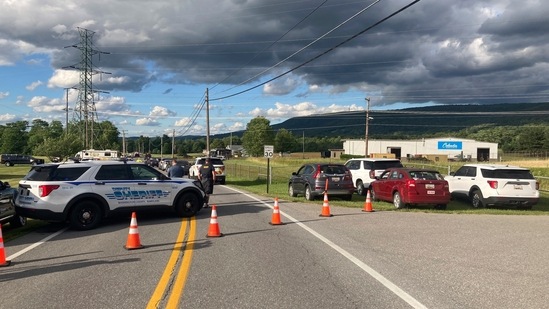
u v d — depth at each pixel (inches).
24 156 3016.7
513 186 633.0
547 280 256.1
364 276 265.9
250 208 621.6
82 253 337.4
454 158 3855.8
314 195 720.3
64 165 458.9
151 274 273.4
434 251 335.3
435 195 611.5
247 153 6279.5
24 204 443.2
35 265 300.8
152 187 500.7
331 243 367.6
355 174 868.6
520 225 467.2
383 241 375.6
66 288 245.8
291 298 225.3
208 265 294.4
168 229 443.5
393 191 655.8
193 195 535.2
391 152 4252.0
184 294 232.7
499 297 225.3
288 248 347.9
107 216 464.8
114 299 225.5
